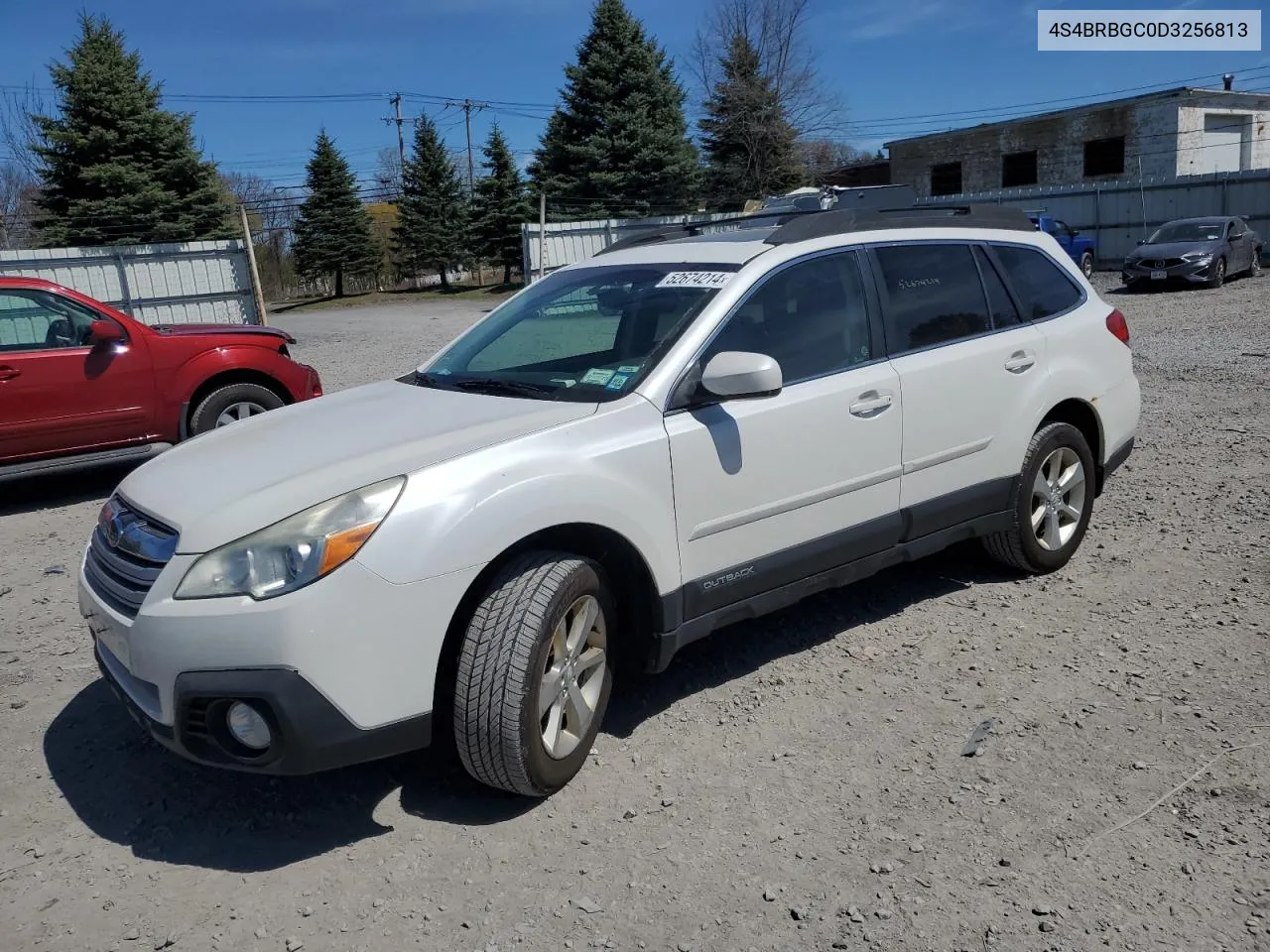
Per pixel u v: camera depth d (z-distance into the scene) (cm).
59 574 609
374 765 370
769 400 388
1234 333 1365
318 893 299
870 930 272
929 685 408
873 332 430
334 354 1998
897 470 430
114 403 799
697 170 4200
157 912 294
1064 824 312
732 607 386
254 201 5931
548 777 330
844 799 332
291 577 292
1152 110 3544
